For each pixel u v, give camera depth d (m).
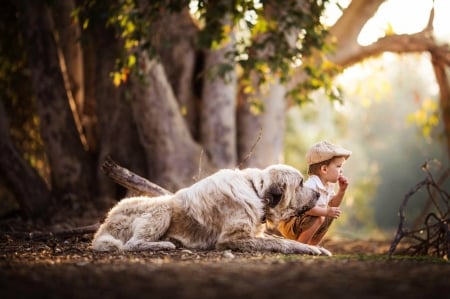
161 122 13.23
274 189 7.23
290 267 5.15
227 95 14.09
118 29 12.26
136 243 6.94
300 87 12.87
